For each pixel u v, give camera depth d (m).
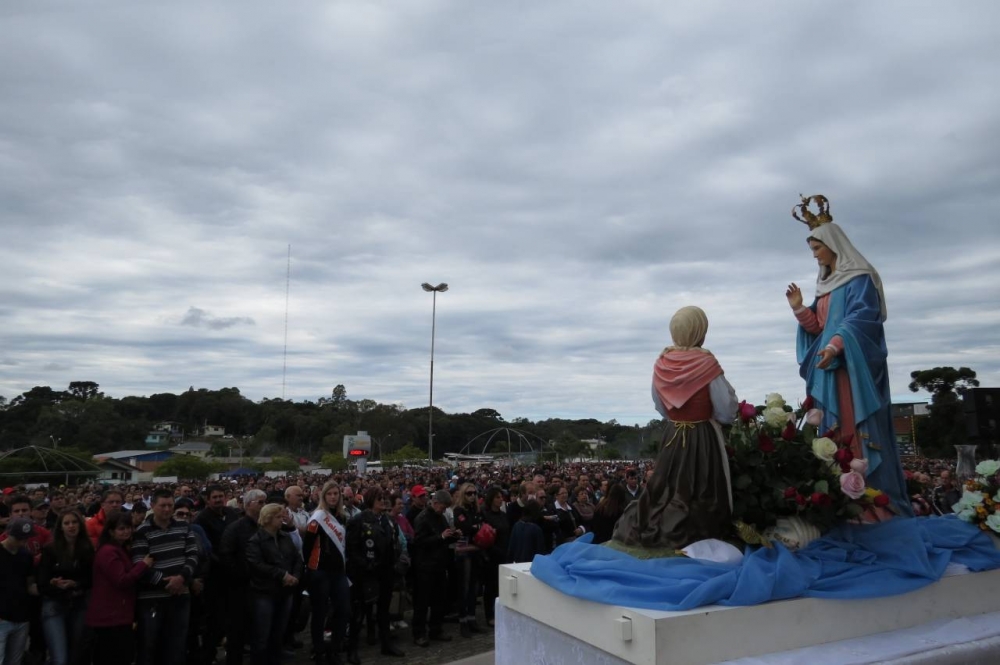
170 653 7.05
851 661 3.47
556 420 124.56
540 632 4.26
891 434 5.30
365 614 9.79
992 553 4.79
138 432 109.25
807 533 4.34
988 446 9.75
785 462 4.45
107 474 49.72
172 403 150.50
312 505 13.41
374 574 8.70
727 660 3.39
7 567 7.07
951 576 4.35
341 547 8.27
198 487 21.94
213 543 8.64
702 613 3.36
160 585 6.95
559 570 4.14
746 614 3.48
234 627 7.62
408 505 13.45
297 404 136.62
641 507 4.34
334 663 8.20
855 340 5.10
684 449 4.27
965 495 5.15
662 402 4.44
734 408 4.22
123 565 6.73
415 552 9.55
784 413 4.55
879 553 4.34
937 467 24.89
